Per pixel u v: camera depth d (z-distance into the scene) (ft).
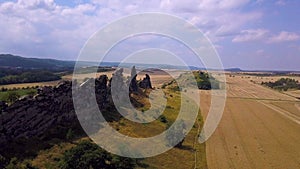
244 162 202.28
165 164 178.91
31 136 171.53
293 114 388.57
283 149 238.48
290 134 287.07
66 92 213.46
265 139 264.31
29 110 176.55
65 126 194.08
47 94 196.65
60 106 201.46
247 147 237.04
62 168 141.90
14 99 192.65
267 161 207.41
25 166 140.15
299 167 199.93
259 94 549.95
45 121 185.47
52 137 178.29
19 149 155.63
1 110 162.30
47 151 160.35
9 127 160.97
